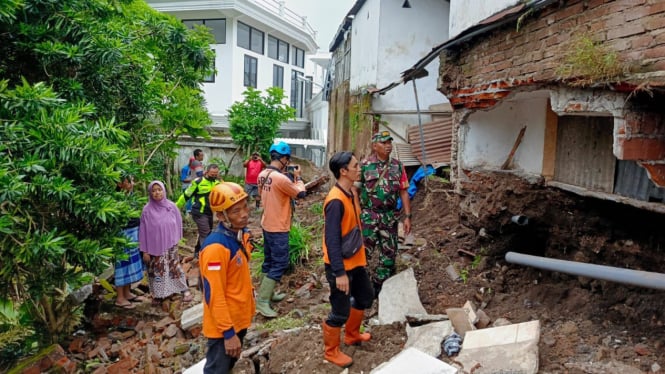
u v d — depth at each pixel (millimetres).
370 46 10344
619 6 2861
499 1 4703
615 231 4258
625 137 2908
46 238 4180
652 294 3824
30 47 4957
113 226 5004
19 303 5332
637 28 2715
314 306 5641
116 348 5246
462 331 3979
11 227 4070
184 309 6105
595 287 4309
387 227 5242
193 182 7836
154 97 8188
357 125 11312
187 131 9125
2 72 5047
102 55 5359
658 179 2973
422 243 6770
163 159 10992
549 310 4395
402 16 9602
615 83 2924
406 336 4254
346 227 3797
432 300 5031
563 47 3395
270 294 5652
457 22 6098
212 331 3295
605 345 3574
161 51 8578
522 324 3703
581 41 3127
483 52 4914
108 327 5895
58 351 4836
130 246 5312
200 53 8617
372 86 10016
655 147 2945
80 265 4863
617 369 3162
